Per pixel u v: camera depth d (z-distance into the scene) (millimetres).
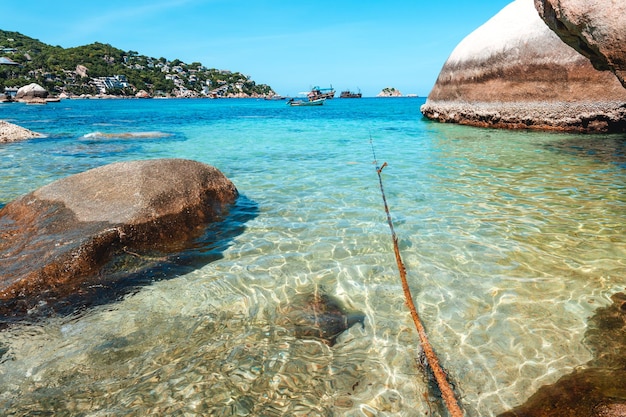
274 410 2557
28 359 3027
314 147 13039
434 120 20844
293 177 8570
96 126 22578
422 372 2873
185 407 2588
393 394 2676
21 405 2613
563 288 3873
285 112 40438
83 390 2742
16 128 16109
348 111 40812
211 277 4266
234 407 2586
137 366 2971
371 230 5484
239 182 8172
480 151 11156
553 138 12984
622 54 5043
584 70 13367
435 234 5277
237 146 13422
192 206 5398
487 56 16141
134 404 2617
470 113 17391
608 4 4957
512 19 15844
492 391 2658
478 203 6477
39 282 3719
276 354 3092
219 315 3619
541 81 14430
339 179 8312
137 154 11750
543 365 2867
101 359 3041
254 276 4301
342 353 3098
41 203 5020
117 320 3518
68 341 3238
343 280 4215
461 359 2986
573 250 4680
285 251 4895
